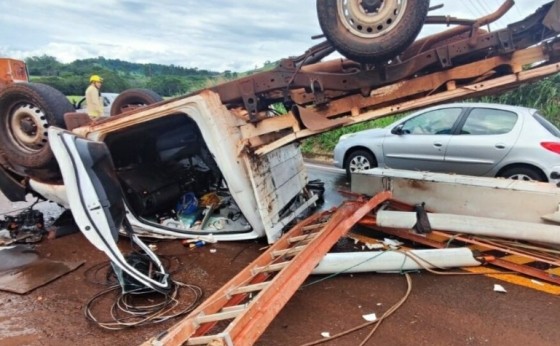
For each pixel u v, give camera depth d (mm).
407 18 3527
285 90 4406
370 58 3707
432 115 6508
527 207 3941
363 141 7316
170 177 5383
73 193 3367
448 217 4121
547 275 3467
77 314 3168
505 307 3100
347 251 4270
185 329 2195
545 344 2641
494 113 5957
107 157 3555
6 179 5133
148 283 3311
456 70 4020
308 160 10617
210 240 4660
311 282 3566
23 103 4715
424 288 3424
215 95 4191
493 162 5785
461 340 2705
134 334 2895
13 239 4762
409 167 6715
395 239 4539
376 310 3102
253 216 4441
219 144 4145
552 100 10258
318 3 3709
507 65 3934
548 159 5383
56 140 3434
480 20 3881
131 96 6738
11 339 2830
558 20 3588
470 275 3629
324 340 2730
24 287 3582
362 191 5215
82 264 4117
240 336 2098
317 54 4344
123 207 3703
